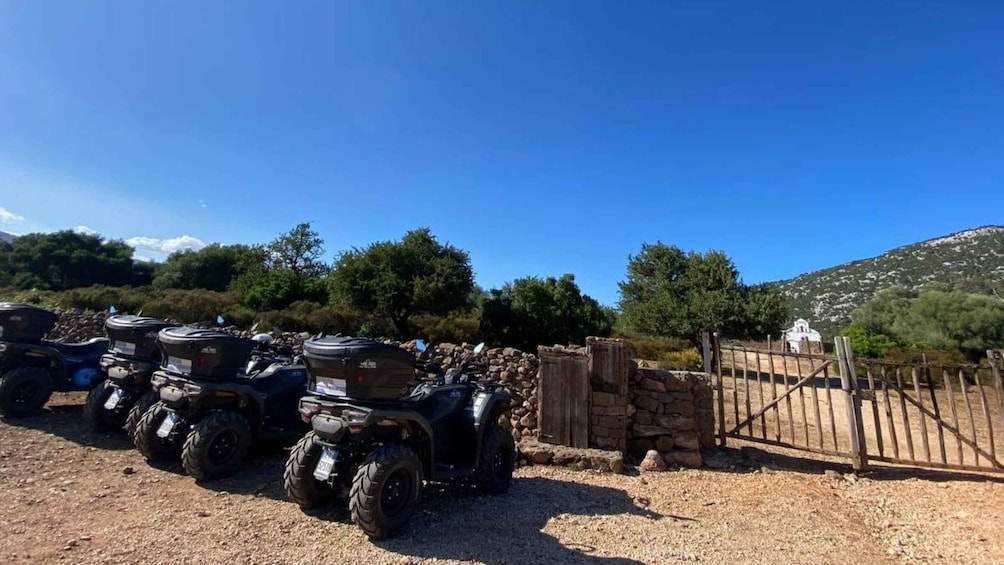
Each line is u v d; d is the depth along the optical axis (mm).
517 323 20547
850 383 6922
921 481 6469
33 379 6875
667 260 25266
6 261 37094
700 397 7543
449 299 20172
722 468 6719
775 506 5348
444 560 3582
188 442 4875
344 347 3971
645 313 23078
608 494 5430
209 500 4516
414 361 4355
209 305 19859
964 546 4469
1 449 5477
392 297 19516
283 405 6086
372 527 3715
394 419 4070
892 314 28031
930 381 6887
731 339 22000
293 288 23375
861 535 4691
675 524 4648
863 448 6750
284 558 3455
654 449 6957
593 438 6871
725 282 22609
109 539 3566
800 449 6965
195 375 5094
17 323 6938
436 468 4738
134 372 6059
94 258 40000
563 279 21781
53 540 3480
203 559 3354
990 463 7141
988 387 15055
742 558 3975
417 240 21281
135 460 5523
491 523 4375
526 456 6566
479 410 5125
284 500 4633
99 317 12406
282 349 7262
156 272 43125
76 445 5898
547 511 4777
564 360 7105
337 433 3893
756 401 12633
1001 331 22078
